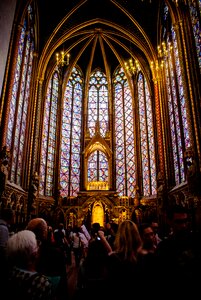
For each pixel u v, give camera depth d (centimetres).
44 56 2223
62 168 2456
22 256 253
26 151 1894
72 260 1552
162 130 1973
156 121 2198
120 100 2808
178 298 240
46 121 2383
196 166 1222
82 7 2314
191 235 309
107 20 2370
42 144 2256
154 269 252
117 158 2594
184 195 1473
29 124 1962
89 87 2898
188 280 250
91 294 301
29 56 2034
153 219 580
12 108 1611
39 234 431
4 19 1171
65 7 2191
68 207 2189
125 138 2627
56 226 2077
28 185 1842
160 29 2166
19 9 1612
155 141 2148
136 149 2475
